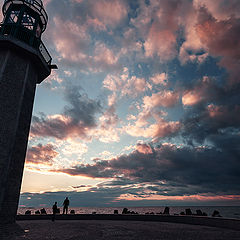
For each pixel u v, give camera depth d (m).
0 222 11.52
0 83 13.70
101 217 20.47
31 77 16.09
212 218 14.17
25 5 16.80
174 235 9.95
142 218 19.45
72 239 8.87
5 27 15.61
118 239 8.88
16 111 14.00
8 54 14.63
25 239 8.74
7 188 12.40
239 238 8.70
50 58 18.64
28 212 22.23
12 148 13.11
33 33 16.30
